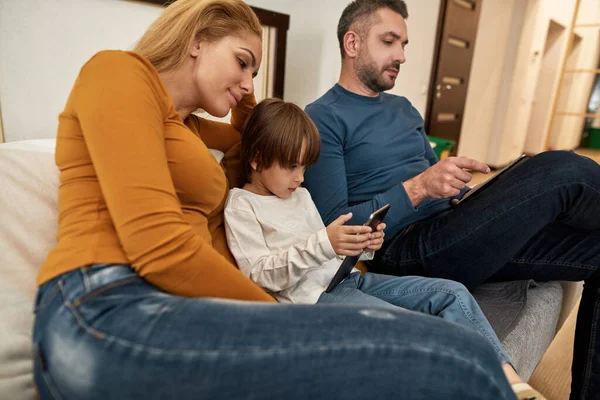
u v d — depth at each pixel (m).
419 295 0.88
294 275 0.79
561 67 5.34
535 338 0.96
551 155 0.92
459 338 0.45
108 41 1.44
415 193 1.03
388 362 0.43
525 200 0.89
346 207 1.10
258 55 0.82
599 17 5.94
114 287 0.49
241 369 0.42
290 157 0.87
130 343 0.43
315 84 2.70
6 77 1.22
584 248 1.00
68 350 0.44
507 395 0.44
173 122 0.67
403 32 1.23
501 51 4.37
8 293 0.62
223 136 1.02
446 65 3.57
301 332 0.45
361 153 1.19
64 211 0.56
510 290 1.06
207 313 0.47
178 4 0.77
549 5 4.67
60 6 1.29
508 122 4.72
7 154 0.70
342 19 1.31
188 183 0.68
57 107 1.37
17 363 0.59
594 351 0.95
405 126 1.29
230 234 0.85
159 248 0.51
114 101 0.53
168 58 0.75
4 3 1.17
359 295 0.86
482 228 0.94
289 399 0.43
